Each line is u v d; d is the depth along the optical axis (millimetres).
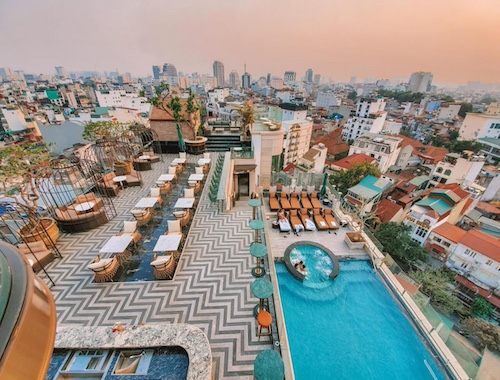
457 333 19547
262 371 4344
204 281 7738
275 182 19516
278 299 7016
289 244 14047
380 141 45781
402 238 26875
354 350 8359
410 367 7887
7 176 9812
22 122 52781
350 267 12586
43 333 1990
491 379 15742
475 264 24281
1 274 1939
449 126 73438
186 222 10641
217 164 15391
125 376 3920
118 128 19719
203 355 4012
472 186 35344
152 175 14883
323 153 41500
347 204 17344
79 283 7473
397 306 10195
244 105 20875
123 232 9172
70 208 10203
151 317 6523
